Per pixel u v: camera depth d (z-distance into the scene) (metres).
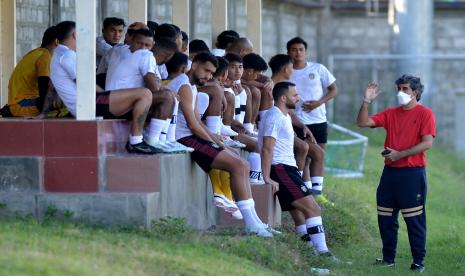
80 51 33.25
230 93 41.56
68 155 33.34
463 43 116.56
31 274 24.48
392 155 38.62
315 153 48.19
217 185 38.03
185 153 36.50
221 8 53.56
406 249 46.09
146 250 29.80
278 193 38.81
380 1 116.81
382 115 39.09
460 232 52.81
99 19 54.28
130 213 32.97
